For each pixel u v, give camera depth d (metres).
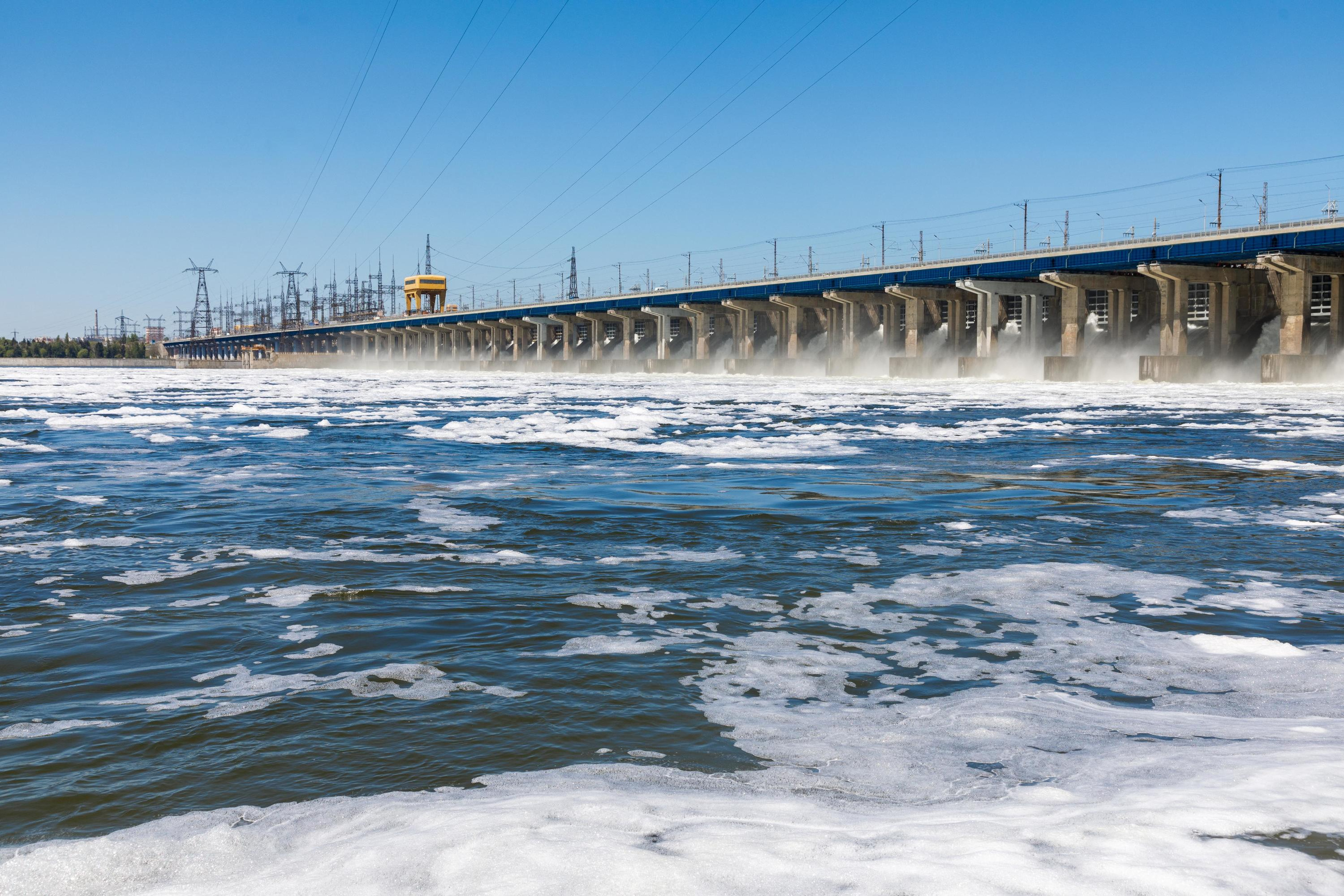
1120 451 24.97
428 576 10.60
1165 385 76.69
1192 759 5.25
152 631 8.44
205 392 64.75
